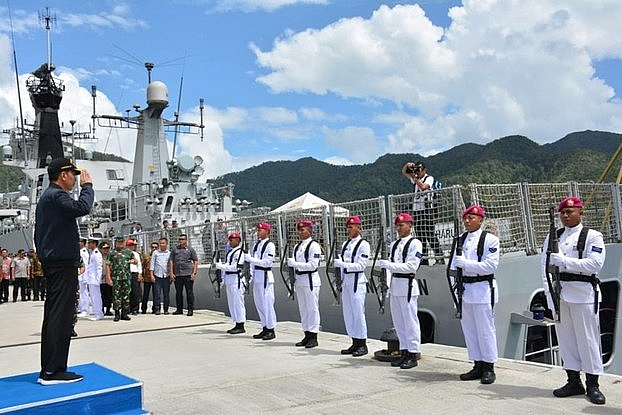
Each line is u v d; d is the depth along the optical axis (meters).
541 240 10.03
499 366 6.96
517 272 9.17
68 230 4.99
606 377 6.17
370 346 8.70
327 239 11.34
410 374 6.79
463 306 6.44
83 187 5.16
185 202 21.12
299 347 8.89
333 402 5.68
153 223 20.62
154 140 24.09
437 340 9.08
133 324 12.48
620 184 11.97
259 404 5.71
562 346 5.61
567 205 5.67
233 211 23.89
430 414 5.18
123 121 24.19
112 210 23.66
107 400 4.61
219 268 10.88
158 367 7.78
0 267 19.92
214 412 5.49
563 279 5.52
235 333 10.64
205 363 7.93
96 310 13.74
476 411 5.20
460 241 6.51
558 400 5.46
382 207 10.22
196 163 21.98
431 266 9.12
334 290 9.84
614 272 11.09
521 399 5.54
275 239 13.07
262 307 9.80
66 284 4.97
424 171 10.05
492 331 6.25
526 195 9.77
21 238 26.27
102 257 14.28
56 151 28.09
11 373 7.86
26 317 14.65
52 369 4.84
